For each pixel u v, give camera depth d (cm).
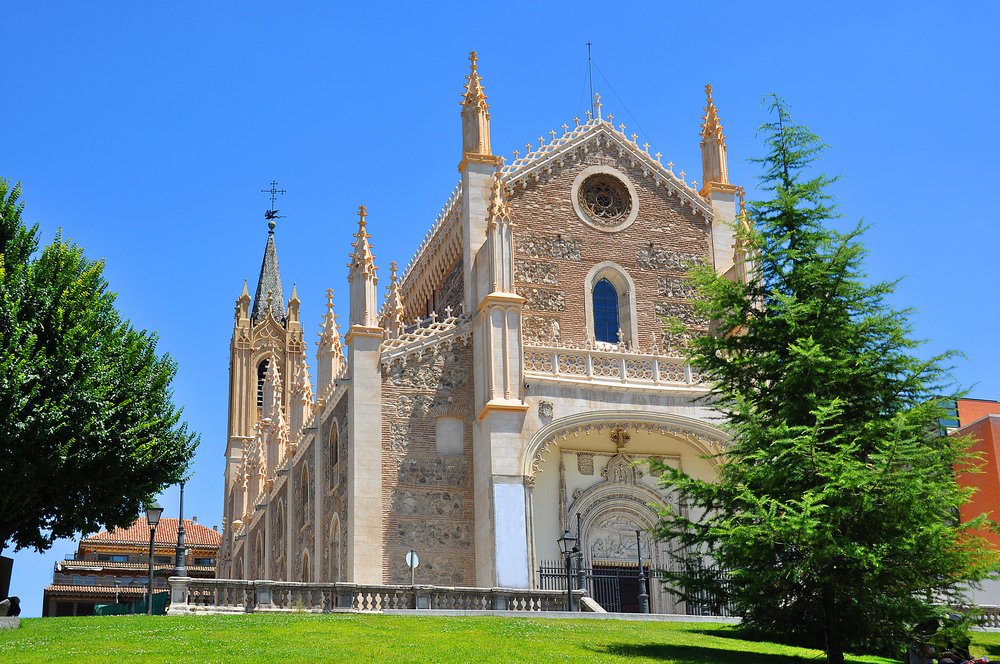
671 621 3959
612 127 5788
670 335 5575
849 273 3328
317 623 3228
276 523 7194
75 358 3597
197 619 3278
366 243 5256
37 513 3731
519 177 5547
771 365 3291
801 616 3069
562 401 5031
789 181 3509
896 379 3238
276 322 11012
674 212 5788
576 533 5119
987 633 4012
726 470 3161
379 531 4872
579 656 2856
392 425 5025
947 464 3148
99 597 10231
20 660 2561
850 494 2909
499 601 3962
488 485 4853
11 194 3988
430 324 5550
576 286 5494
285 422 7525
